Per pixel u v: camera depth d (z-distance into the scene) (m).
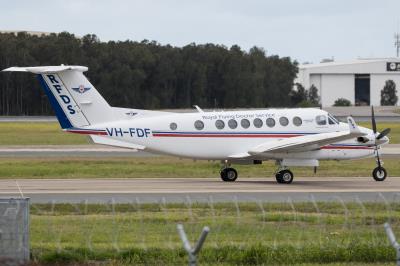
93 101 103.94
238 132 108.06
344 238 59.06
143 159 146.50
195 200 82.94
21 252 49.97
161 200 82.69
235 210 75.31
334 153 109.19
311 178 114.75
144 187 97.88
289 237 60.09
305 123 110.62
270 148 105.44
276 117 109.88
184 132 106.06
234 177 109.88
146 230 63.41
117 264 52.41
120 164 134.62
